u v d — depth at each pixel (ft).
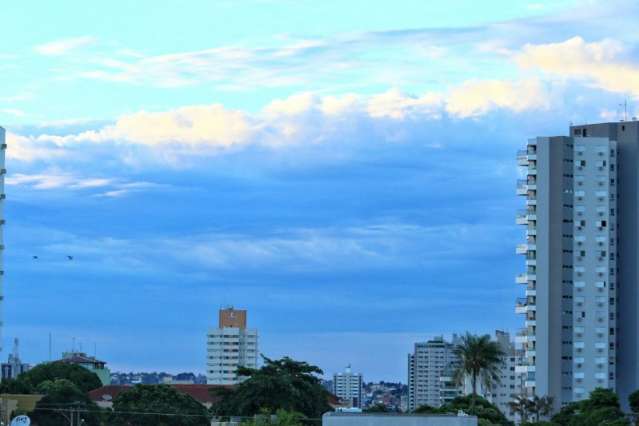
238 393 625.82
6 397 533.55
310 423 538.47
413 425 372.17
